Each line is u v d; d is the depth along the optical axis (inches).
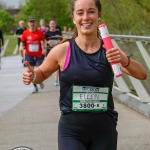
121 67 171.2
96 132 170.4
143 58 360.2
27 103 449.4
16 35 967.6
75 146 168.2
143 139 294.2
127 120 346.3
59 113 386.9
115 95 438.9
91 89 168.2
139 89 378.3
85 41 167.2
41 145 289.3
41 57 545.3
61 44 171.5
